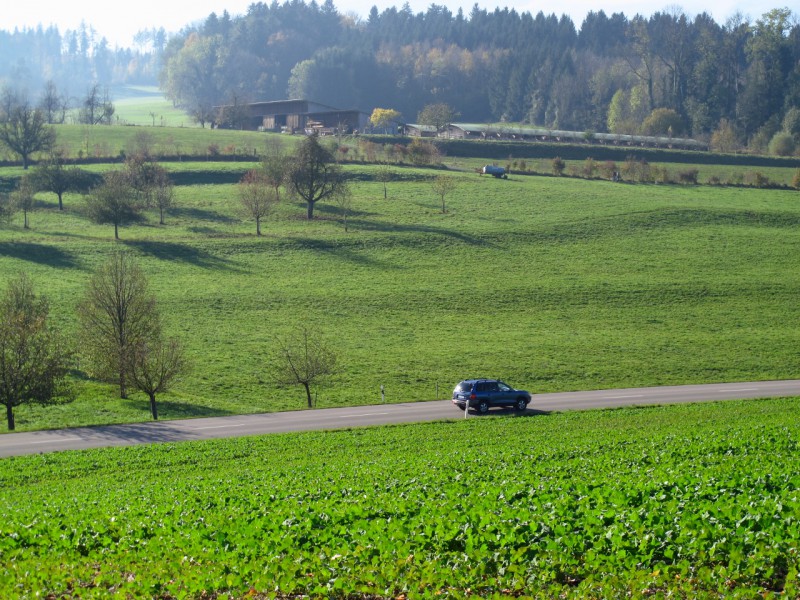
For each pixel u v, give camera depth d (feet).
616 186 621.72
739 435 144.05
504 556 72.64
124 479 133.59
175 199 543.80
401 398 234.79
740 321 337.52
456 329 323.78
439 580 67.15
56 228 472.44
